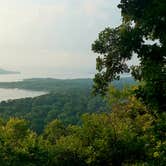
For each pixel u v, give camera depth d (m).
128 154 28.95
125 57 17.98
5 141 29.53
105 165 29.84
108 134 29.31
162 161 18.41
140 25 17.38
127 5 17.52
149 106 17.25
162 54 16.77
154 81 16.16
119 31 18.06
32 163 29.41
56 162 30.20
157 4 16.05
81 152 30.53
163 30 16.41
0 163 28.78
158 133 17.45
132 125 29.25
